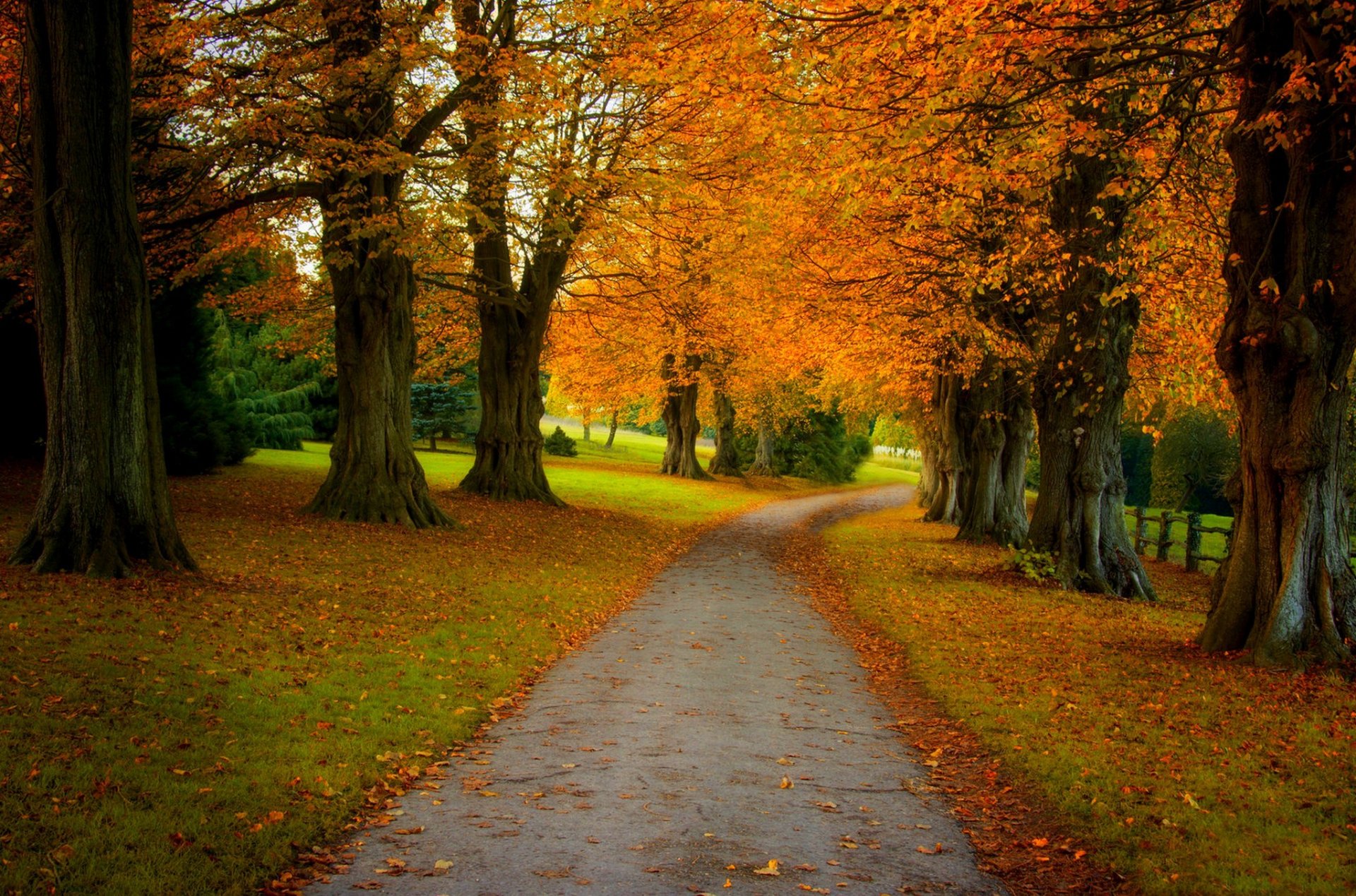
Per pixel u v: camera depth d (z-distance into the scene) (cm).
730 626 1246
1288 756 641
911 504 4494
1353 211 845
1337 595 889
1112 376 1612
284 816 515
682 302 2781
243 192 1834
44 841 450
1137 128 1045
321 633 961
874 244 1841
